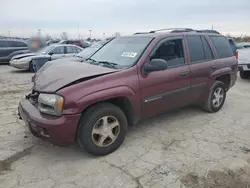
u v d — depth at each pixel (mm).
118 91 3330
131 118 3701
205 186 2781
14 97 6746
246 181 2867
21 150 3592
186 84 4371
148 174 3010
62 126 2990
